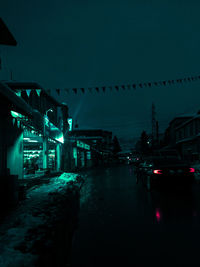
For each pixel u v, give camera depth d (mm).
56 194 8523
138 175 13969
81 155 38031
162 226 4891
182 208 6496
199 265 3111
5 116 9484
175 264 3162
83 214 6219
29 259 2920
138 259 3365
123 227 4949
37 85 12398
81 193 10219
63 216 5367
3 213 5781
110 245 3947
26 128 12812
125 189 11203
